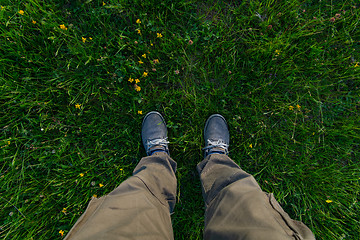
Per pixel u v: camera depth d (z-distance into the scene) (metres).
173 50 1.80
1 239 1.62
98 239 0.89
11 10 1.62
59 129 1.69
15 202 1.63
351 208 1.80
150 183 1.37
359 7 1.87
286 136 1.83
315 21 1.80
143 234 0.99
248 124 1.86
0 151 1.66
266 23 1.78
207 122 1.87
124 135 1.82
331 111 1.88
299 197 1.80
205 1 1.85
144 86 1.81
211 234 1.08
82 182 1.72
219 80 1.87
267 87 1.82
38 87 1.73
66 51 1.77
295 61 1.86
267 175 1.87
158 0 1.73
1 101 1.67
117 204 1.09
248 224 0.94
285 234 0.87
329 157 1.87
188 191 1.84
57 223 1.72
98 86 1.77
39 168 1.74
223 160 1.61
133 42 1.75
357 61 1.86
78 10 1.76
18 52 1.63
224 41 1.79
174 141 1.87
